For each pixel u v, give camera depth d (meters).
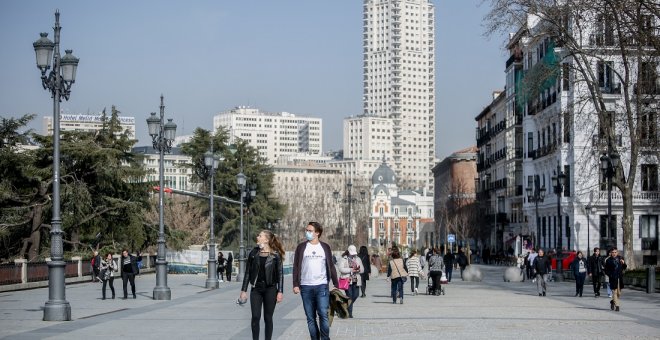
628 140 70.19
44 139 69.25
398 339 20.08
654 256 73.88
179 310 30.17
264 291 16.64
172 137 38.56
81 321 25.27
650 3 45.84
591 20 51.19
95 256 55.88
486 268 92.25
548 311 29.53
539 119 87.06
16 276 45.91
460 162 172.00
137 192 73.06
